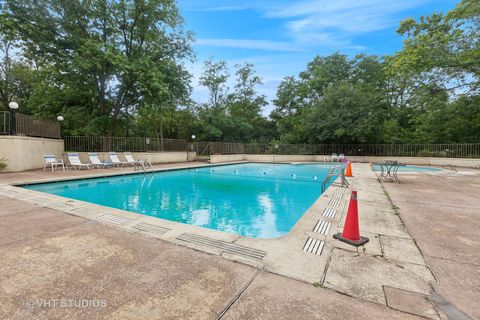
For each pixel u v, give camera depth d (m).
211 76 28.77
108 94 17.14
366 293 2.01
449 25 15.91
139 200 7.10
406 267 2.48
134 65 13.63
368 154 21.75
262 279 2.21
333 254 2.76
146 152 16.58
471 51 14.71
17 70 20.14
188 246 2.93
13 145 9.76
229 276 2.25
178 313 1.73
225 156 20.06
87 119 16.31
